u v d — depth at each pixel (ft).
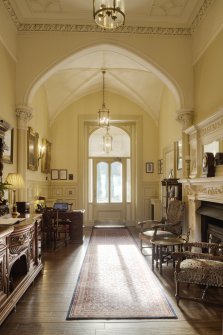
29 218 12.73
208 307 10.45
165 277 13.65
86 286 12.47
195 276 10.37
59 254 18.04
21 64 17.56
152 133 29.89
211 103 15.08
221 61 13.85
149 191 29.81
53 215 19.72
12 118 16.76
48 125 28.17
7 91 15.88
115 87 28.60
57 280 13.25
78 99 29.50
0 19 14.64
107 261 16.40
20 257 11.43
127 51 17.98
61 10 16.47
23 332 8.75
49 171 28.17
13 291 10.02
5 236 9.20
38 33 17.70
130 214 31.94
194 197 16.11
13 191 15.15
